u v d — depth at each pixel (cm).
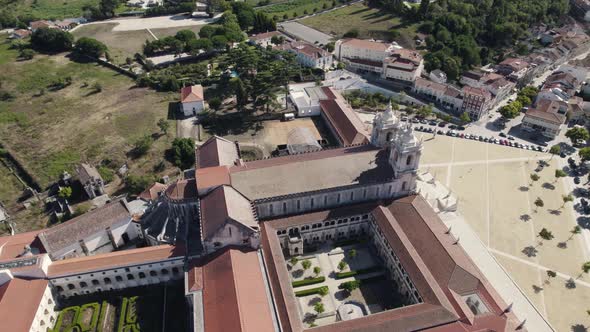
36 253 13388
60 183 18038
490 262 14200
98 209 14538
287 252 14738
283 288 11856
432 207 16025
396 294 13288
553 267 14075
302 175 14500
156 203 15012
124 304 12756
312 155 15750
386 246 13875
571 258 14412
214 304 11075
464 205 16712
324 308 12781
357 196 14925
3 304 11344
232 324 10319
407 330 10688
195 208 14362
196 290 11756
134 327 12088
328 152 15912
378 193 15050
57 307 12756
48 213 16775
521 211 16450
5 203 17412
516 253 14588
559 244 14962
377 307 12825
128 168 19100
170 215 14412
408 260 12656
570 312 12619
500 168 18950
